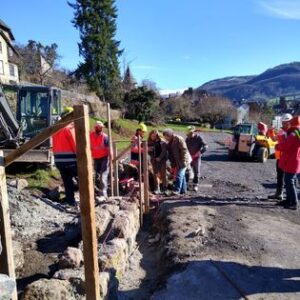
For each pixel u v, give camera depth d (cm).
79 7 4338
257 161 1917
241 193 1084
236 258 514
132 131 2880
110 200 736
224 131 4625
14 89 1218
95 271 323
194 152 1096
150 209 851
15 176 1091
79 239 621
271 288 440
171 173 1089
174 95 5719
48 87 1217
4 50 3591
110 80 4181
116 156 887
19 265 510
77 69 4256
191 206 772
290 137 784
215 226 644
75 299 385
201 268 477
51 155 1143
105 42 4209
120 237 566
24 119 1217
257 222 689
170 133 966
